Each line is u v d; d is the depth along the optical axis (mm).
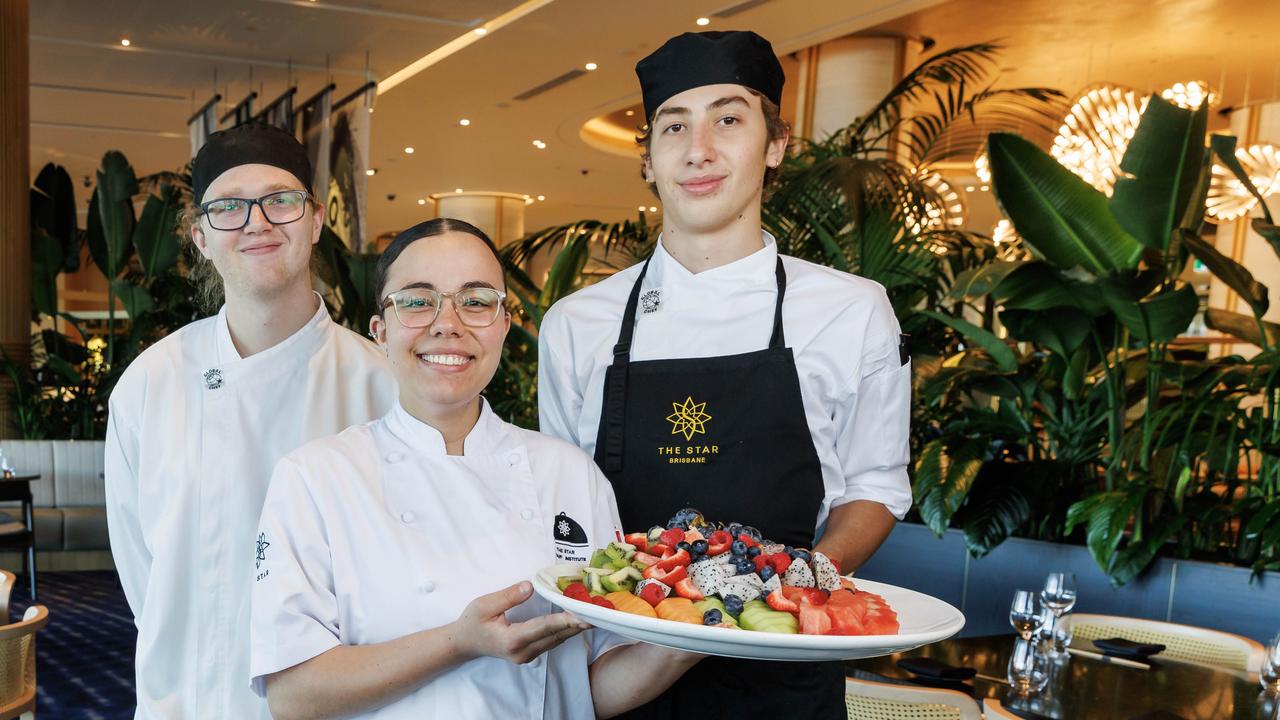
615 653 1570
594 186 18406
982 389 4949
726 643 1186
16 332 8984
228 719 1854
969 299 5844
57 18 10000
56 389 9516
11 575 3658
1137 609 4273
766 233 1938
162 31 10406
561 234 5809
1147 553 4184
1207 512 4270
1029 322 4602
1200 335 13344
